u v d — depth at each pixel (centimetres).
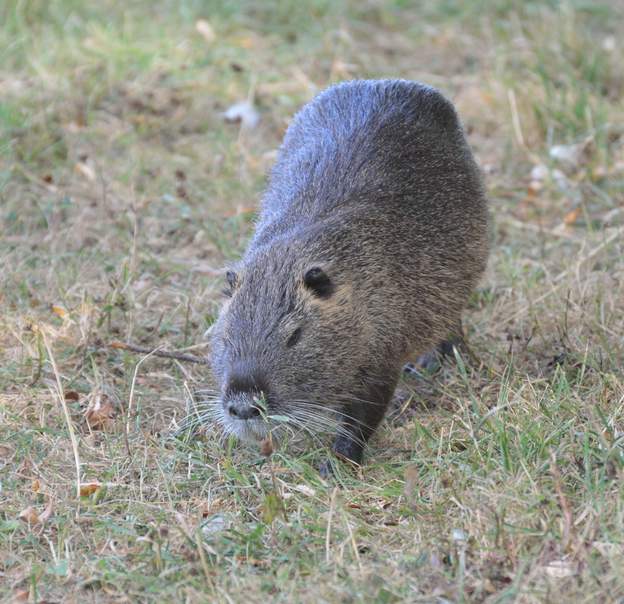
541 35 1700
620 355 984
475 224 991
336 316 841
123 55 1593
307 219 915
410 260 909
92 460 865
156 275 1173
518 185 1397
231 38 1722
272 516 755
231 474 829
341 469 847
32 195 1293
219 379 848
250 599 681
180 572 718
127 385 976
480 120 1538
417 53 1747
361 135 974
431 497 783
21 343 1014
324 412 855
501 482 784
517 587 666
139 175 1371
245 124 1500
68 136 1418
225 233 1262
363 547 745
